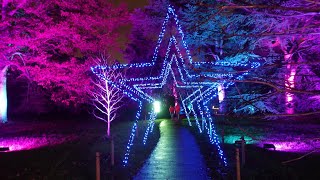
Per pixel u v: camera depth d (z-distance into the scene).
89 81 27.59
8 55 26.84
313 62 3.97
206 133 24.44
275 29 13.32
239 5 3.60
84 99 31.75
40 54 26.86
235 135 22.92
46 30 25.05
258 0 5.66
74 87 28.09
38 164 14.19
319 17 6.86
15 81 38.97
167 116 45.12
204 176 11.99
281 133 22.25
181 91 32.50
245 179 11.30
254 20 13.91
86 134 26.14
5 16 25.48
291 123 24.53
